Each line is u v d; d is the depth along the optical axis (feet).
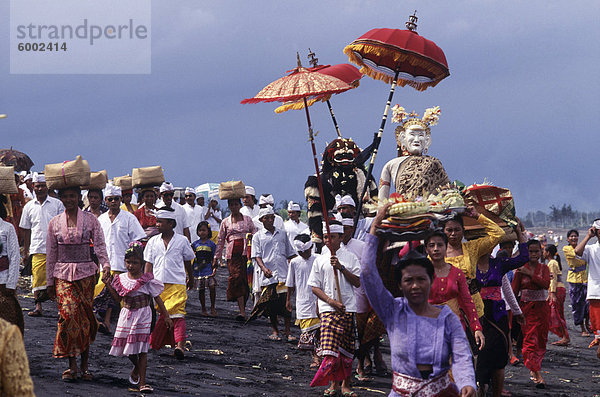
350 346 27.58
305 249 33.78
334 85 27.61
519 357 40.65
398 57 33.37
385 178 32.71
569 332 53.36
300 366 33.55
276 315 41.29
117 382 26.50
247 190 61.36
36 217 39.73
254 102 28.25
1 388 10.25
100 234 27.81
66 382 25.71
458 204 24.30
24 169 63.57
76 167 27.40
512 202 26.81
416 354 15.67
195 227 64.85
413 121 33.12
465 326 22.76
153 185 44.06
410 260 15.92
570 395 31.78
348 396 27.35
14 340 10.37
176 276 33.42
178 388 26.23
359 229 35.63
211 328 42.37
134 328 25.77
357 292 27.61
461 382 15.15
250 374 30.48
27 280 50.16
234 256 46.75
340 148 39.60
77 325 26.22
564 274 93.91
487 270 25.75
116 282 26.25
